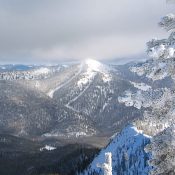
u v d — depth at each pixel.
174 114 11.50
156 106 11.69
